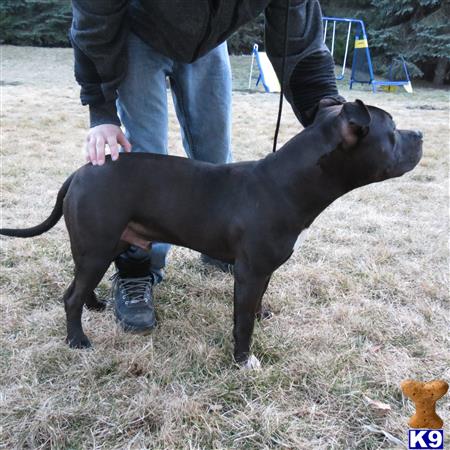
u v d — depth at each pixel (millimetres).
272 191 2221
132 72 2582
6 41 21344
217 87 2875
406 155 2246
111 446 1900
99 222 2266
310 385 2234
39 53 19453
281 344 2520
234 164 2396
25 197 4469
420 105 11625
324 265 3393
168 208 2320
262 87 14750
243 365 2352
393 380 2264
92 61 2215
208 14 2129
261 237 2207
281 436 1956
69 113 8961
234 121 8664
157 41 2434
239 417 2035
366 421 2043
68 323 2455
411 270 3361
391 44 17125
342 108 2080
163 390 2197
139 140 2736
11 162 5504
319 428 1996
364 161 2152
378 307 2893
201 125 2969
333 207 4512
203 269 3373
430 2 16125
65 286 3043
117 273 2857
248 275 2254
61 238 3676
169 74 2795
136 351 2418
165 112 2768
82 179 2297
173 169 2357
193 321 2740
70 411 2020
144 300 2701
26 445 1902
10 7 20750
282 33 2361
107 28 2088
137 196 2314
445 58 16328
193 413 2025
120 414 2033
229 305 2939
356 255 3572
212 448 1909
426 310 2855
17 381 2203
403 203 4719
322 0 19641
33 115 8562
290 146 2260
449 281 3209
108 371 2312
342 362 2371
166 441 1913
